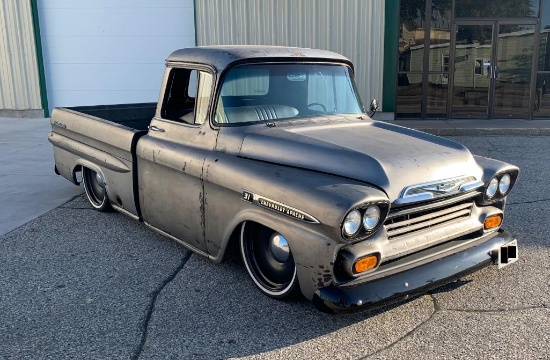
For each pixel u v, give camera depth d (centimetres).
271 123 418
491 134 1167
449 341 333
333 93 464
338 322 356
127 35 1394
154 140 464
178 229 448
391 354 320
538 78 1339
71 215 588
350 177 344
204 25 1359
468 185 368
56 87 1434
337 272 321
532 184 709
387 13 1295
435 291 400
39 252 482
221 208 393
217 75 413
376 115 1351
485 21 1315
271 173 359
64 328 351
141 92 1426
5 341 335
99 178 562
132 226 550
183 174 425
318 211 315
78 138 587
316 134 400
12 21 1388
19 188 705
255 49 442
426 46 1328
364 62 1324
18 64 1412
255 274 396
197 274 432
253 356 319
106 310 375
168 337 340
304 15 1319
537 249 479
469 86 1350
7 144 1040
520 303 380
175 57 459
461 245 376
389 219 337
